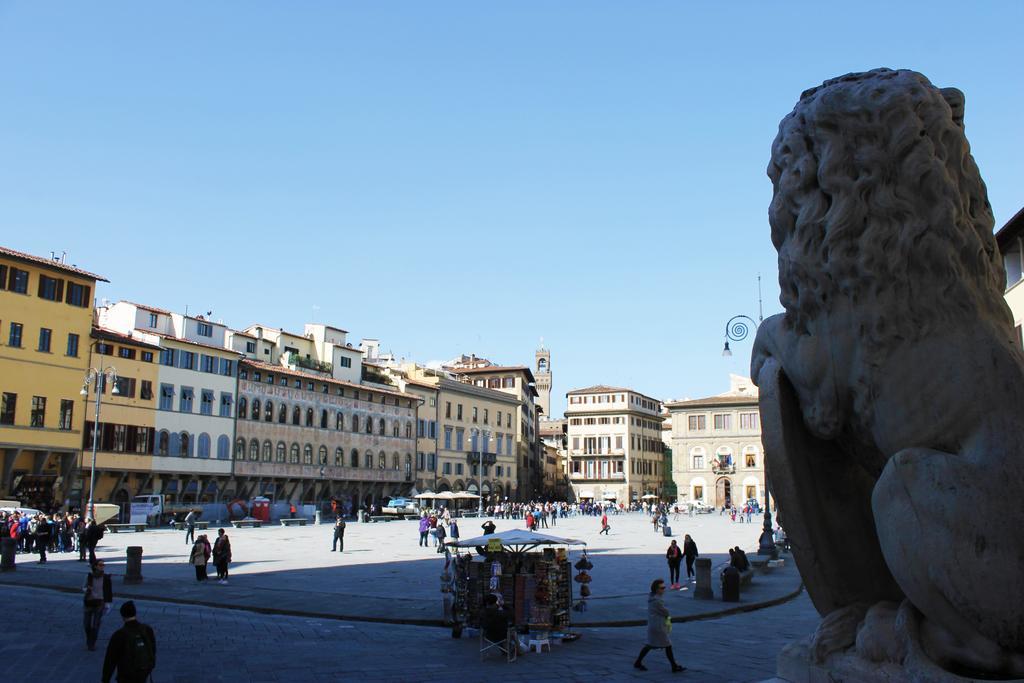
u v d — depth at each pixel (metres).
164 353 63.59
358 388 82.38
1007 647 5.00
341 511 68.50
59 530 36.31
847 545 6.25
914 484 5.25
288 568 29.08
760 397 6.38
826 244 5.85
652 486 137.62
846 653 5.76
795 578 27.83
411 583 24.77
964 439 5.34
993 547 5.00
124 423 60.03
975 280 5.67
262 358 74.81
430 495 72.50
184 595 21.98
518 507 84.31
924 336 5.55
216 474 66.94
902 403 5.54
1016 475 5.09
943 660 5.23
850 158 5.80
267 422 72.31
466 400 101.31
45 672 12.59
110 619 18.05
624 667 13.45
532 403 131.62
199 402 66.12
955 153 5.73
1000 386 5.34
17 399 53.41
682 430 111.25
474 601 16.19
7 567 27.41
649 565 31.56
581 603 19.50
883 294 5.64
